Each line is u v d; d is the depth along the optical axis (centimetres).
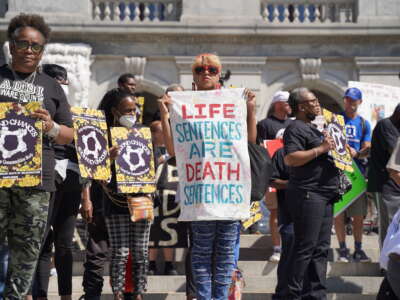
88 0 1620
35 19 571
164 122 657
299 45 1630
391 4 1633
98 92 1606
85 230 984
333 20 1659
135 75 1609
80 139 671
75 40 1600
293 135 753
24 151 538
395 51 1631
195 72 676
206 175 638
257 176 651
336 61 1633
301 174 747
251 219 774
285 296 774
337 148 756
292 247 754
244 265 910
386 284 645
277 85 1625
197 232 639
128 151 721
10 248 550
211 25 1602
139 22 1600
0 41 1608
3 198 542
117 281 720
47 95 571
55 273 885
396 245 613
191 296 754
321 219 744
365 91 1100
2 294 567
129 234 730
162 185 865
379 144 858
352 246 1022
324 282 750
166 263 899
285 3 1652
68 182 726
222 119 648
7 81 561
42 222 548
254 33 1605
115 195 723
